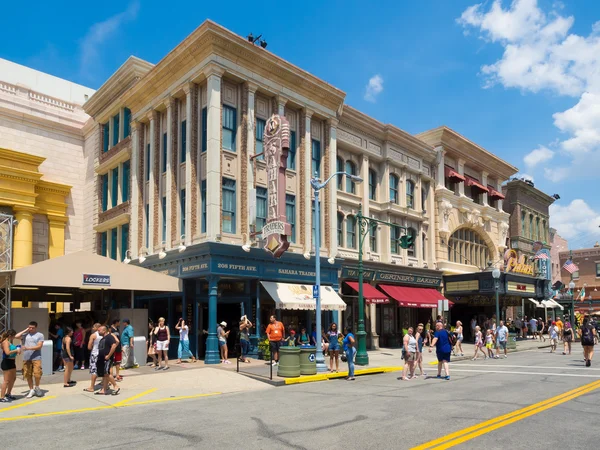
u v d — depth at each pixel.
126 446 8.45
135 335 21.48
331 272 26.73
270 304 24.30
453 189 38.25
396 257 32.47
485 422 9.88
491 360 24.59
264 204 24.22
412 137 33.66
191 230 22.81
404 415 10.66
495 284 32.94
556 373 18.45
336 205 28.06
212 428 9.73
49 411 11.88
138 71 28.92
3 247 27.30
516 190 47.50
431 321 34.62
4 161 28.14
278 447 8.24
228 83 23.58
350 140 30.12
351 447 8.17
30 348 13.63
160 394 14.30
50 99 33.12
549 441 8.41
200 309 23.45
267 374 17.72
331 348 18.95
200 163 23.25
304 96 26.36
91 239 31.83
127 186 29.20
